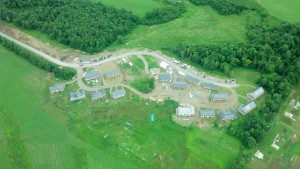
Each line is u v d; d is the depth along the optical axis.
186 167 198.50
